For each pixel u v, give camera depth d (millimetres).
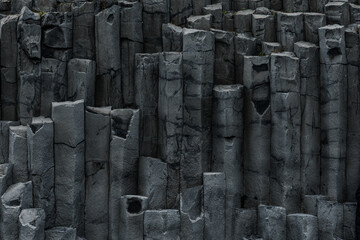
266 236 10398
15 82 10977
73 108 10070
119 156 10477
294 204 10766
